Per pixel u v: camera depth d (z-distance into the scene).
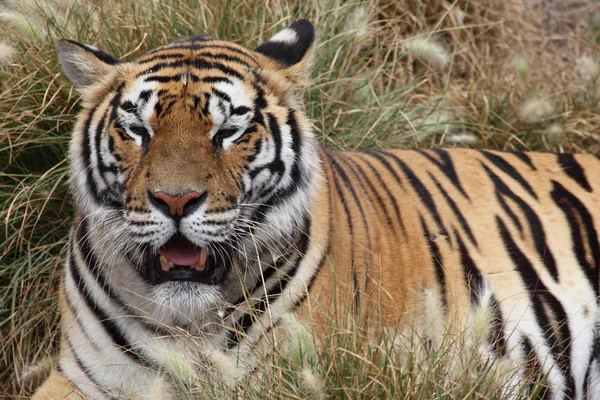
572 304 9.45
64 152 10.97
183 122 7.73
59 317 10.53
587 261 9.68
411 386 7.52
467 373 7.75
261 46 8.72
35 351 10.65
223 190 7.73
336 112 12.67
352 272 8.55
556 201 9.92
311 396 7.50
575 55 16.47
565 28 17.11
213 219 7.69
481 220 9.59
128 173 7.80
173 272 7.97
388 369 7.59
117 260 8.12
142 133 7.87
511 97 13.85
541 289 9.39
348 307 7.99
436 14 15.55
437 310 8.12
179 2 12.48
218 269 8.15
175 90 7.82
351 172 9.45
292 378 7.65
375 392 7.59
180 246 7.89
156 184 7.55
